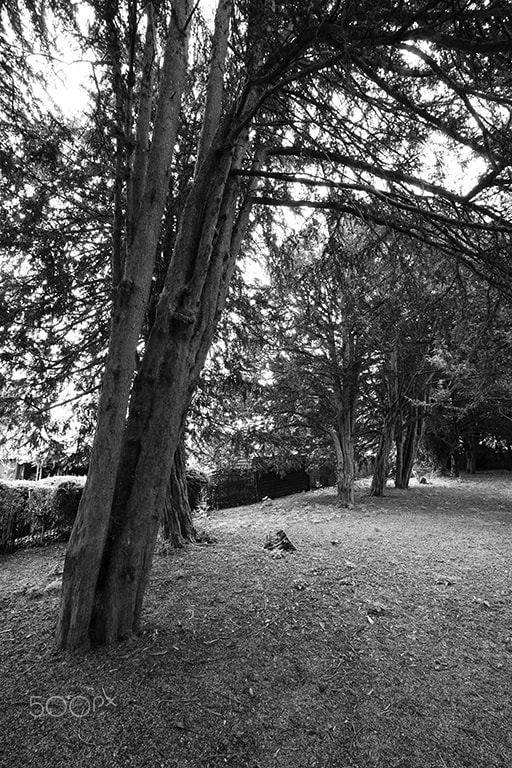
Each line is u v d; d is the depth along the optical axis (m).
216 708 2.16
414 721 2.13
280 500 12.09
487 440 20.17
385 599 3.71
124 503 2.89
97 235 5.80
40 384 5.60
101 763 1.78
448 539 6.18
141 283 3.04
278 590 3.86
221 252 3.36
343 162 3.31
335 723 2.09
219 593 3.80
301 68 2.84
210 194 3.24
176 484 5.95
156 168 3.15
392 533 6.54
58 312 5.54
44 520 6.85
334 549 5.43
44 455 6.04
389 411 11.26
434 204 3.50
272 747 1.91
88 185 5.26
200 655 2.67
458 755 1.91
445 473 19.27
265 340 7.55
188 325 3.08
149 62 3.45
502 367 5.12
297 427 11.01
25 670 2.48
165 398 2.99
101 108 4.05
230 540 6.10
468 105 2.23
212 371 6.95
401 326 4.91
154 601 3.61
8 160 4.14
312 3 2.02
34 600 3.90
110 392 2.87
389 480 15.98
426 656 2.78
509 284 3.21
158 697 2.22
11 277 5.38
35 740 1.90
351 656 2.73
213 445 8.24
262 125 3.62
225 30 3.64
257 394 7.58
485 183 2.95
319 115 3.68
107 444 2.80
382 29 2.10
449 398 11.11
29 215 4.91
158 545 5.71
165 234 5.43
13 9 3.40
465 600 3.75
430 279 4.20
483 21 1.90
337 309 8.57
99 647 2.73
